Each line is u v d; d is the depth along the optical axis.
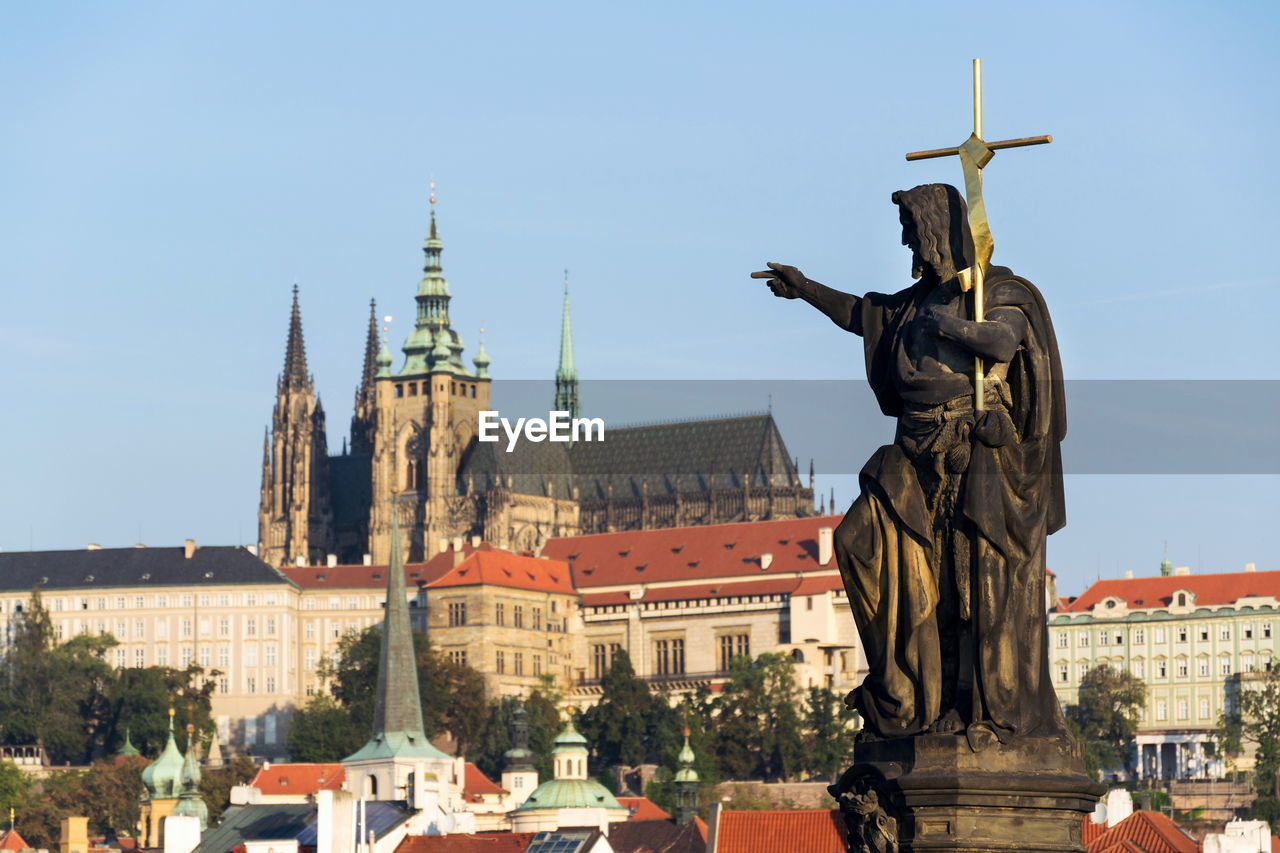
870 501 51.03
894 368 51.06
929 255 51.47
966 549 50.12
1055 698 50.47
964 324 49.81
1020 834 49.28
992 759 49.41
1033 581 50.16
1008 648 49.75
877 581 50.91
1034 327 50.91
